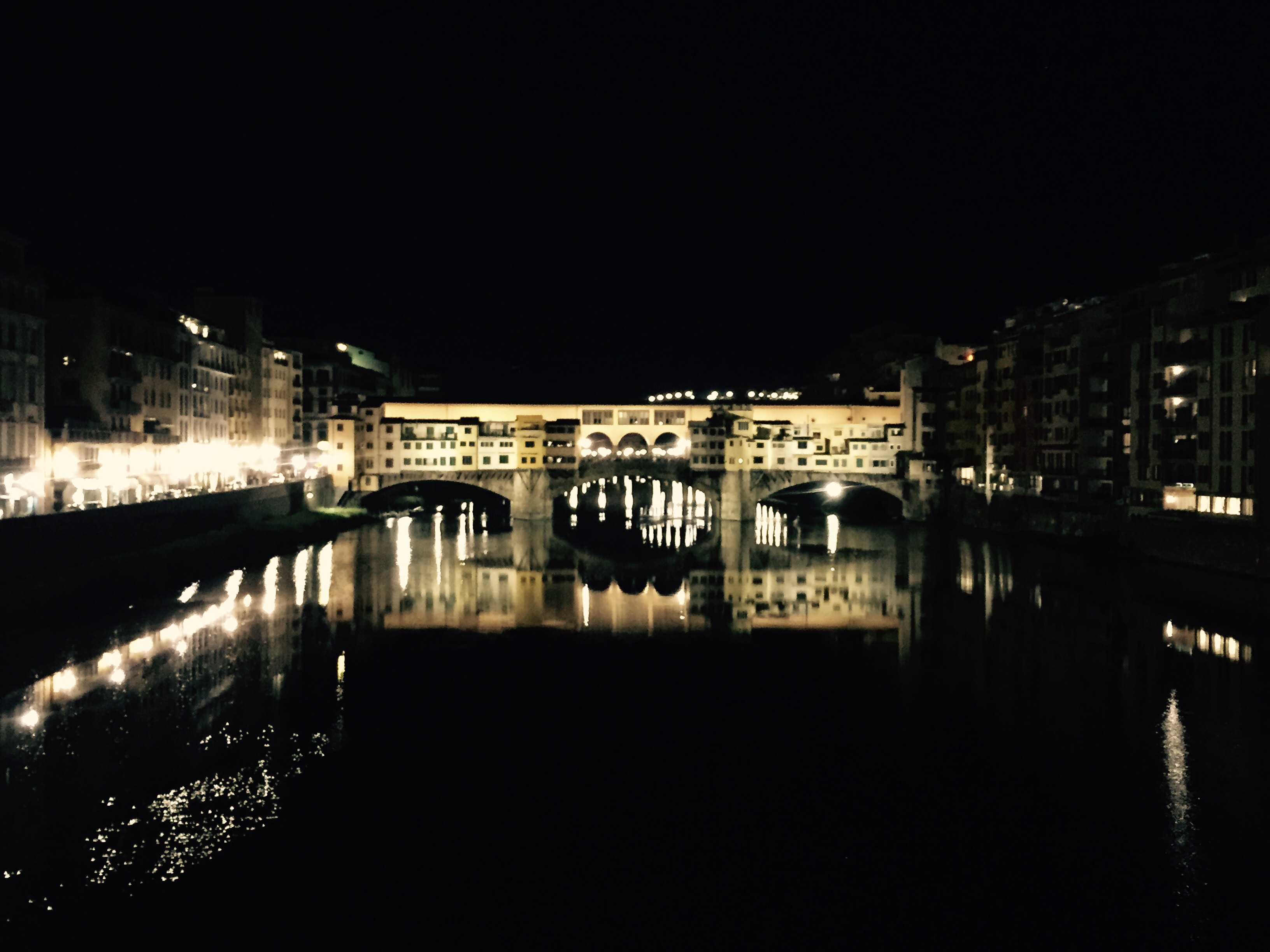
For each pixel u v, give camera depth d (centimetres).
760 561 12075
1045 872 3788
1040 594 9206
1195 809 4288
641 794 4519
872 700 5912
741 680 6394
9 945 3209
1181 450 10062
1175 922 3444
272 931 3350
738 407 17775
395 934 3356
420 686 6169
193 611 7962
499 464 17025
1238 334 9125
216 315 15588
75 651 6500
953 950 3309
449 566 11412
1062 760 4875
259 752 4884
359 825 4138
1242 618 7781
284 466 17100
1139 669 6450
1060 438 13112
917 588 9812
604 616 8500
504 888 3678
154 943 3253
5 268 8769
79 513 7856
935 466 16750
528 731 5347
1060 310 15512
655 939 3369
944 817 4262
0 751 4712
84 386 10550
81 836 3916
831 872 3812
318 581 9894
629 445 18925
